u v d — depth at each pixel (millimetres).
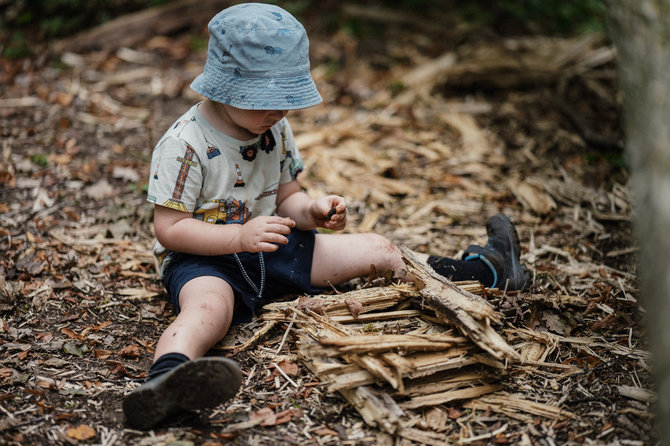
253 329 2537
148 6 6043
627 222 3482
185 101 4844
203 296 2363
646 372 2336
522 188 3805
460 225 3502
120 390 2254
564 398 2223
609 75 4973
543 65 5008
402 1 6387
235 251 2432
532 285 2891
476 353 2232
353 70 5406
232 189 2541
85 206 3514
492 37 5867
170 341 2189
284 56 2318
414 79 5215
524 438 2061
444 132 4535
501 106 4832
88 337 2531
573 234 3398
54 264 2990
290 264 2650
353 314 2428
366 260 2758
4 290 2719
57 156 3959
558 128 4535
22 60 5254
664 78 1750
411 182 3941
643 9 1925
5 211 3389
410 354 2199
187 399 2004
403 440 2043
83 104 4660
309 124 4605
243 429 2084
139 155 4098
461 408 2188
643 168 1770
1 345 2441
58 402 2178
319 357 2170
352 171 4027
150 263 3068
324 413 2164
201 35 5828
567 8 6188
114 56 5434
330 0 6379
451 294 2320
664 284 1641
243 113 2393
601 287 2863
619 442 2031
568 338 2523
